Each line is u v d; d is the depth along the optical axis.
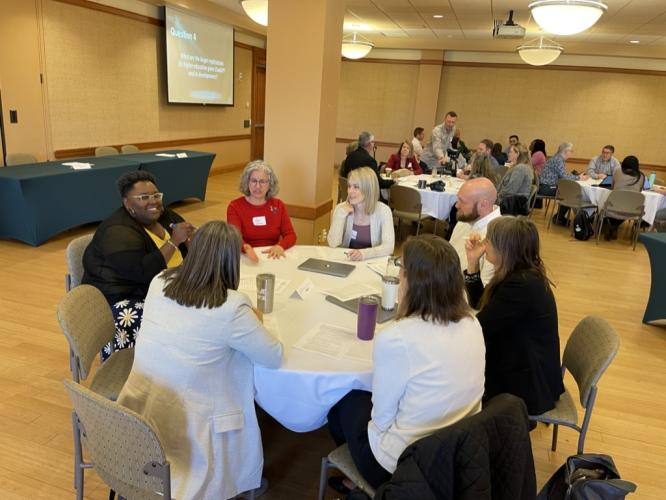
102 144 6.82
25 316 3.21
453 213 5.40
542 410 1.80
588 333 1.89
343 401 1.57
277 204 2.93
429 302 1.27
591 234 6.54
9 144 5.54
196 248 1.40
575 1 4.59
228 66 9.28
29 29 5.56
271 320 1.79
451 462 1.09
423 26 8.98
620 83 10.33
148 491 1.27
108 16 6.59
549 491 1.62
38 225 4.52
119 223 2.27
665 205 6.17
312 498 1.86
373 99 12.02
